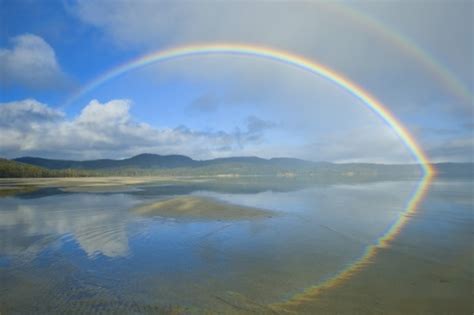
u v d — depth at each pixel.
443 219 23.67
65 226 21.03
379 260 13.68
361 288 10.69
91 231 19.50
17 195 45.75
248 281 11.36
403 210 28.47
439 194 43.94
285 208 29.77
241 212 26.20
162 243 16.62
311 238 17.69
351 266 12.93
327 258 14.04
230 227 20.56
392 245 16.17
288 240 17.22
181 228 20.25
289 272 12.25
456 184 69.31
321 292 10.39
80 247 15.97
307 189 58.81
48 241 17.11
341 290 10.54
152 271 12.42
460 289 10.53
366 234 18.61
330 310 9.15
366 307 9.34
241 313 9.03
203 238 17.66
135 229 19.98
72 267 12.92
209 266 13.02
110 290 10.65
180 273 12.19
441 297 9.95
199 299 9.93
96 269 12.70
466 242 16.70
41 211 28.09
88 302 9.75
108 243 16.69
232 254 14.67
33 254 14.77
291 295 10.17
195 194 47.56
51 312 9.13
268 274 12.04
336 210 28.36
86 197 42.38
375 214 26.02
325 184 78.88
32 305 9.57
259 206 31.27
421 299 9.81
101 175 185.75
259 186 71.31
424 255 14.41
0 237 18.05
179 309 9.27
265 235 18.36
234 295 10.20
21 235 18.52
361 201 36.03
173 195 45.75
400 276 11.77
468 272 12.12
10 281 11.47
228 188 63.56
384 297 9.96
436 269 12.50
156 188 64.06
